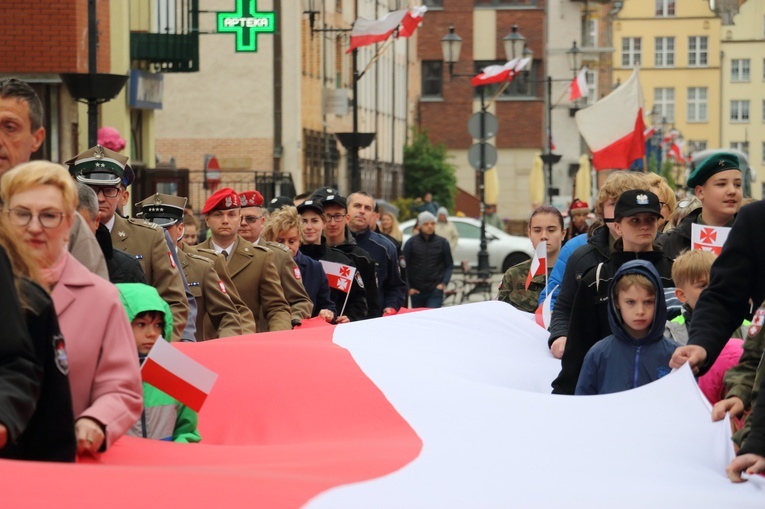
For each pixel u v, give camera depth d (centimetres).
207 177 3984
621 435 862
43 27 3231
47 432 683
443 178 8625
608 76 11462
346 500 666
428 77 10519
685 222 1278
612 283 1027
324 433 940
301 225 1778
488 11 10394
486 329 1312
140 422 895
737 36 18112
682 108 18112
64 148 3306
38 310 674
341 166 6875
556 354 1206
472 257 5716
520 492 717
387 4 8250
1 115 891
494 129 4544
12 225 696
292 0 5534
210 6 5509
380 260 2055
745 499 727
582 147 10244
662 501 709
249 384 1009
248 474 687
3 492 601
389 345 1209
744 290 889
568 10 10312
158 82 3881
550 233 1709
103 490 613
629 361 1026
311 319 1623
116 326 756
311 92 6031
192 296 1361
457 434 888
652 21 18012
